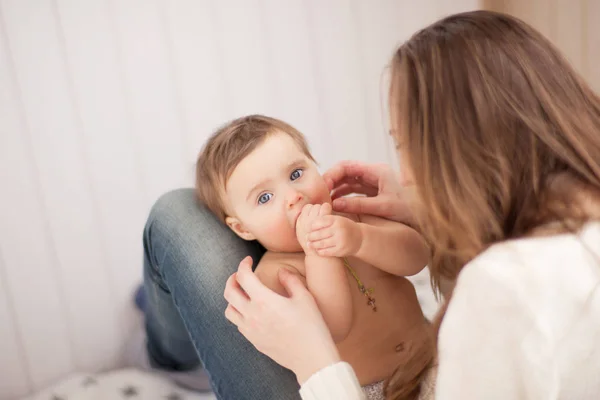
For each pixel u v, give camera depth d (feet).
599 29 5.95
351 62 6.82
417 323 3.39
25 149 5.90
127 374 5.85
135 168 6.31
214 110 6.48
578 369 1.85
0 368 6.03
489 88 2.15
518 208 2.15
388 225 3.52
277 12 6.49
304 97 6.75
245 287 2.79
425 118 2.24
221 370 3.34
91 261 6.27
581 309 1.87
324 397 2.42
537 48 2.24
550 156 2.14
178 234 3.73
